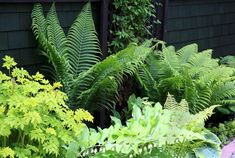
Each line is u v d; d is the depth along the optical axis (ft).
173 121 8.00
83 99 10.23
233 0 20.30
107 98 10.78
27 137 7.11
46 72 10.61
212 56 19.21
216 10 18.90
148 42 11.93
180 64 12.74
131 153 7.48
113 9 12.07
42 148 6.91
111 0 11.97
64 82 10.20
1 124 6.57
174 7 15.78
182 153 8.00
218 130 12.32
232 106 13.17
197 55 13.17
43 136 6.72
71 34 10.71
